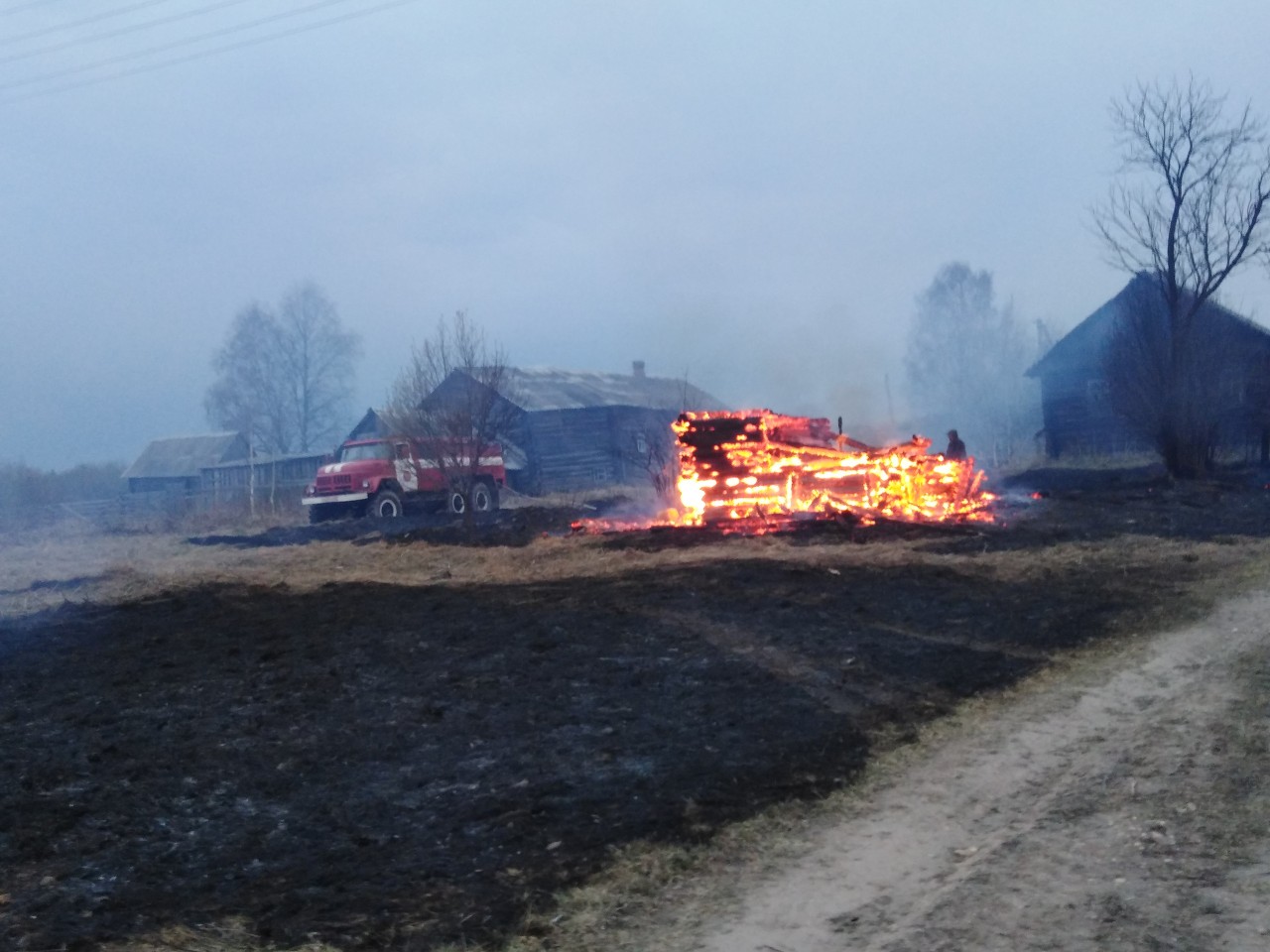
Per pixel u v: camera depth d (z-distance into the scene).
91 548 25.95
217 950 4.46
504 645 10.03
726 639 10.05
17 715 8.52
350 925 4.72
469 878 5.22
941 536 17.00
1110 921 4.49
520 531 21.16
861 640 10.03
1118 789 6.09
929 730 7.47
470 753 7.15
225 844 5.73
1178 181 28.05
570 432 46.31
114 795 6.49
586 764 6.86
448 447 20.92
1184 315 28.44
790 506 19.17
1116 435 41.78
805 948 4.43
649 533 18.55
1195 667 8.71
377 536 22.58
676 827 5.79
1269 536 16.28
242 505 36.53
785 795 6.26
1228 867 4.96
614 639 10.13
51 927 4.68
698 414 19.58
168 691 9.02
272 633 11.31
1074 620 10.77
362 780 6.68
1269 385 30.39
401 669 9.33
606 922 4.76
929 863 5.25
